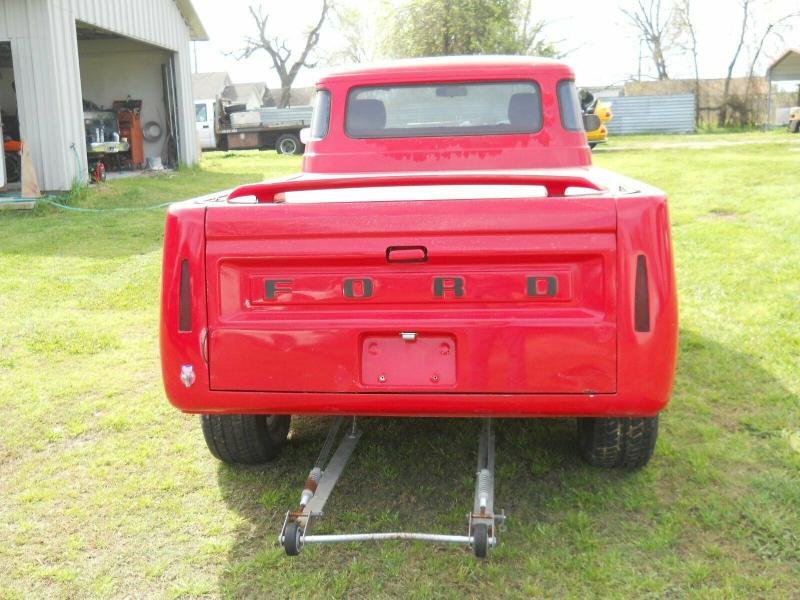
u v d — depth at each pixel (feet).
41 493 12.17
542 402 9.53
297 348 9.75
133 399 16.10
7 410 15.58
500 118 15.64
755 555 9.98
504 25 128.77
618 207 9.23
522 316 9.46
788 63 150.10
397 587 9.58
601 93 164.04
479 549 8.87
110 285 26.12
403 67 15.62
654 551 10.11
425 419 14.57
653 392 9.41
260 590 9.64
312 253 9.57
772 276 23.56
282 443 13.34
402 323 9.57
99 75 73.10
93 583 9.87
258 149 115.85
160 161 72.69
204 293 9.83
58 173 46.24
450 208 9.37
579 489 11.66
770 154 71.15
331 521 11.10
